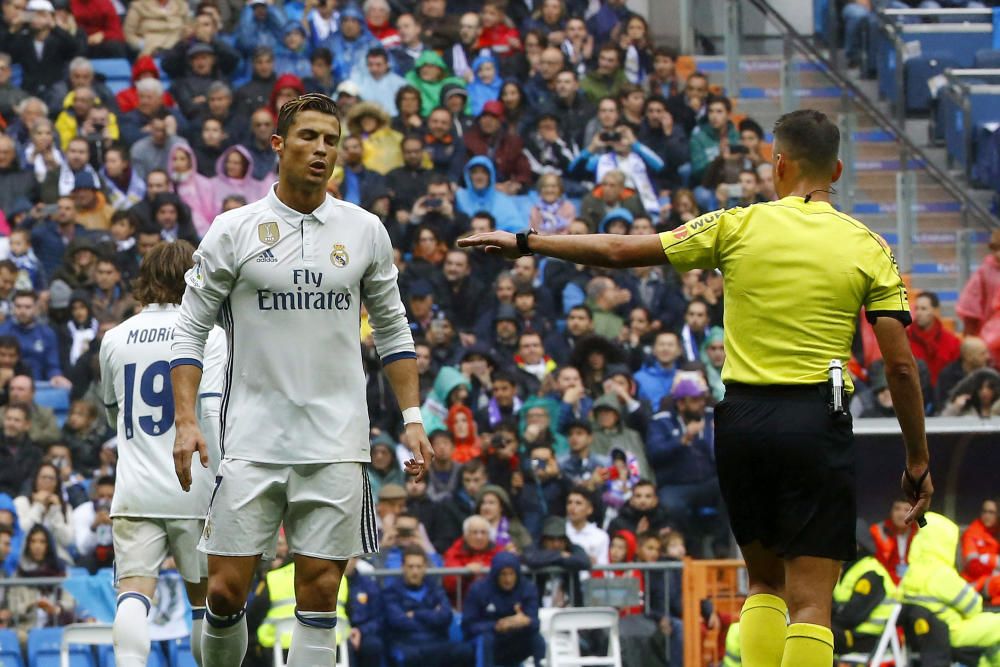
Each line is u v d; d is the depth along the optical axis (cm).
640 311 5338
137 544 2589
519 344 5228
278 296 2084
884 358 1917
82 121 5981
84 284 5225
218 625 2139
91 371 5050
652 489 4584
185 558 2600
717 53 6712
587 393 5031
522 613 4053
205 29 6412
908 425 1931
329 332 2097
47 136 5725
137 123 6047
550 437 4800
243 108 6122
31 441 4697
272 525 2100
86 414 4825
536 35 6675
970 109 6178
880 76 6303
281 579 3934
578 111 6384
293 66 6462
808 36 6488
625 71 6675
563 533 4319
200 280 2092
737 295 1944
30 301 5112
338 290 2102
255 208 2102
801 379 1905
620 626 4212
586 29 6888
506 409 4916
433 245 5553
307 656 2091
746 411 1920
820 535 1895
